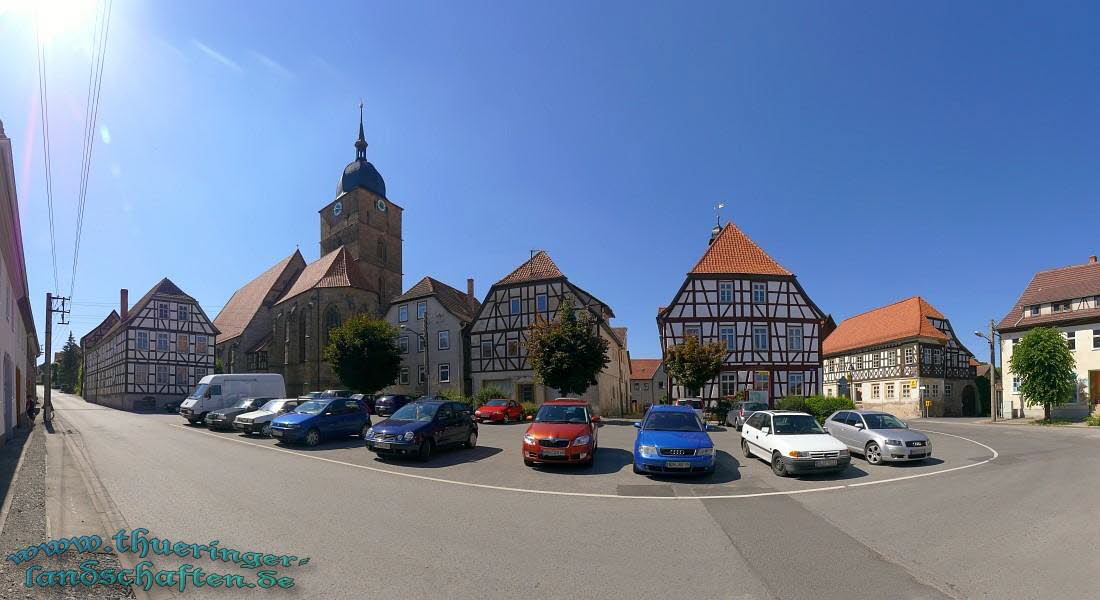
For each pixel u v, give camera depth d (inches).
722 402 1150.3
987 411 1808.6
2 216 569.9
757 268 1323.8
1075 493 410.3
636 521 327.3
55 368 4005.9
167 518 320.8
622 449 663.8
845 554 264.2
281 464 534.3
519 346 1475.1
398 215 2701.8
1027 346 1315.2
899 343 1733.5
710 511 355.3
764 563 250.7
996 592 217.3
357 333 1536.7
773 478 480.7
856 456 616.4
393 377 1569.9
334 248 2564.0
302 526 305.9
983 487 438.9
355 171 2541.8
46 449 641.0
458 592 213.5
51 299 1123.9
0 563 238.2
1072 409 1406.3
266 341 2274.9
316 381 1964.8
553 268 1487.5
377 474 485.1
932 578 232.4
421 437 565.9
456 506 362.3
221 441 740.7
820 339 1296.8
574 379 1116.5
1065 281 1514.5
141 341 1856.5
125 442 726.5
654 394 2989.7
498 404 1100.5
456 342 1584.6
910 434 570.6
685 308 1290.6
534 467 532.7
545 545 275.7
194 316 1979.6
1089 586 223.1
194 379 1953.7
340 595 209.8
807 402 1013.2
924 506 370.6
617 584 223.6
